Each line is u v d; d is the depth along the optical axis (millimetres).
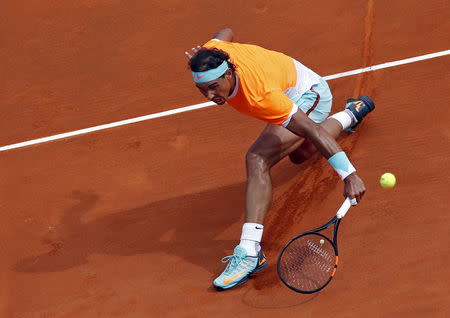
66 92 37156
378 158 30641
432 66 34281
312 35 37219
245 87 25188
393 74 34281
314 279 26844
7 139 35250
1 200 32312
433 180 29484
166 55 38125
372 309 25719
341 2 38438
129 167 32750
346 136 31656
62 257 29516
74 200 31750
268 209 26953
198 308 26781
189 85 36156
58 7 42438
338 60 35594
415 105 32594
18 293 28453
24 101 37094
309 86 28062
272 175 30906
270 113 25375
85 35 40281
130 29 40062
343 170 25172
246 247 26625
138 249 29328
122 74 37531
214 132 33531
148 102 35719
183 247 29125
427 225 27969
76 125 35312
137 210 30875
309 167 30891
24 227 30984
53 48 39938
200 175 31797
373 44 35938
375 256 27266
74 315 27328
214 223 29812
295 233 28641
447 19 36406
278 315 26047
